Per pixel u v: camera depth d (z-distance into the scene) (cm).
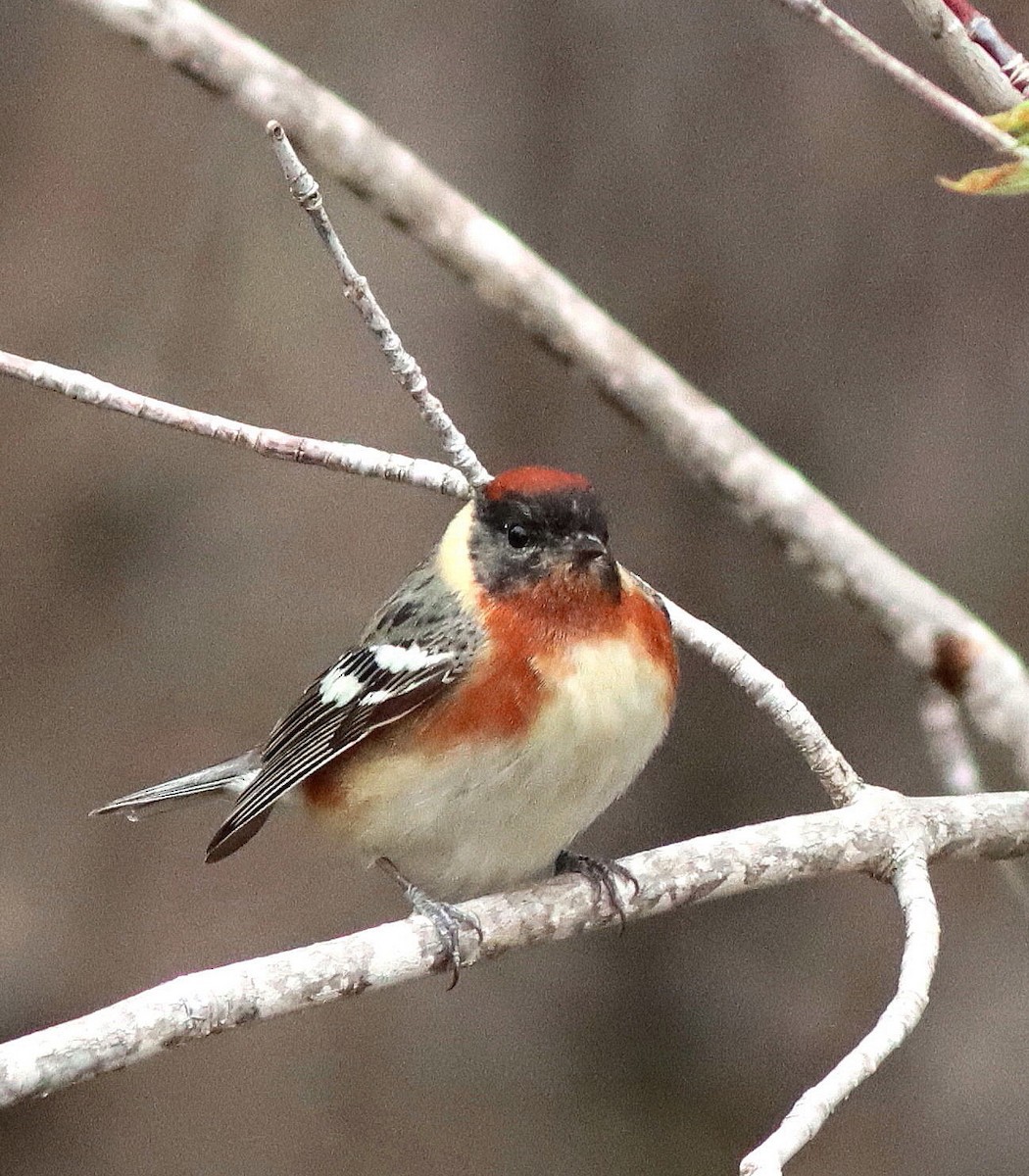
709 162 1253
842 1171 1236
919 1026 1259
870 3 1220
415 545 1309
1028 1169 1203
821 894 1306
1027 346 1228
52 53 1297
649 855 654
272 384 1291
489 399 1280
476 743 674
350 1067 1287
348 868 1291
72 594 1299
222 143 1303
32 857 1268
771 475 397
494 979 1318
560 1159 1257
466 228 464
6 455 1291
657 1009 1308
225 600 1304
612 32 1260
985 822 656
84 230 1299
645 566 1284
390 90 1280
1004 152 494
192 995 549
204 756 1279
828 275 1248
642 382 418
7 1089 512
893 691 1255
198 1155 1241
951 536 1227
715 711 1291
